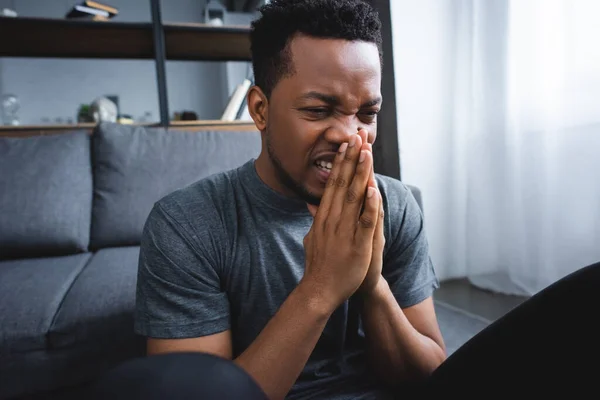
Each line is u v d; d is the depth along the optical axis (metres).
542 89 1.54
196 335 0.54
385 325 0.57
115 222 1.31
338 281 0.49
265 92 0.54
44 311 0.84
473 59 1.82
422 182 1.94
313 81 0.48
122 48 1.78
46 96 3.20
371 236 0.49
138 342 0.86
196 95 3.43
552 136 1.53
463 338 1.39
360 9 0.49
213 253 0.57
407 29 1.85
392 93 1.57
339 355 0.64
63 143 1.37
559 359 0.47
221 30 1.66
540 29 1.53
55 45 1.71
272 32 0.52
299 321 0.48
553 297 0.48
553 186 1.54
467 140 1.90
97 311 0.85
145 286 0.56
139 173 1.36
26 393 0.81
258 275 0.58
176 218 0.57
